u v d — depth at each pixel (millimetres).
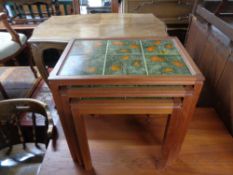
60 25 1281
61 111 670
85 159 794
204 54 1185
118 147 921
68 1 1921
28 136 1369
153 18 1395
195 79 588
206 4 1385
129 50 770
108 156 887
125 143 938
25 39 1545
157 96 624
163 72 621
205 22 1244
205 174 805
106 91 608
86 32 1157
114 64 673
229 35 913
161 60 693
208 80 1118
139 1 1745
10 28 1348
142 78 594
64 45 1071
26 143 1308
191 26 1483
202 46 1224
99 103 633
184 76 597
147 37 887
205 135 938
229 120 929
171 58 707
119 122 1040
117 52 755
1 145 1275
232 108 889
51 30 1197
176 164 843
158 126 1015
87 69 646
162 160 821
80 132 707
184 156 866
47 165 863
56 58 2133
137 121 1044
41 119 1342
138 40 858
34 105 1103
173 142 750
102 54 741
